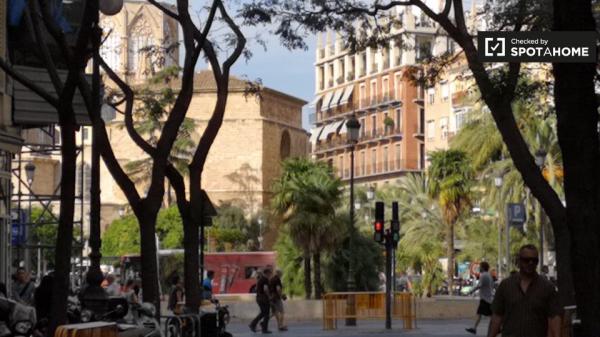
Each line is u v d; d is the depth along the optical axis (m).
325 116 142.38
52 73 18.97
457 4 24.86
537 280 12.99
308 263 59.72
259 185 123.25
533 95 27.06
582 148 15.38
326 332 41.88
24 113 31.95
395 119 128.12
